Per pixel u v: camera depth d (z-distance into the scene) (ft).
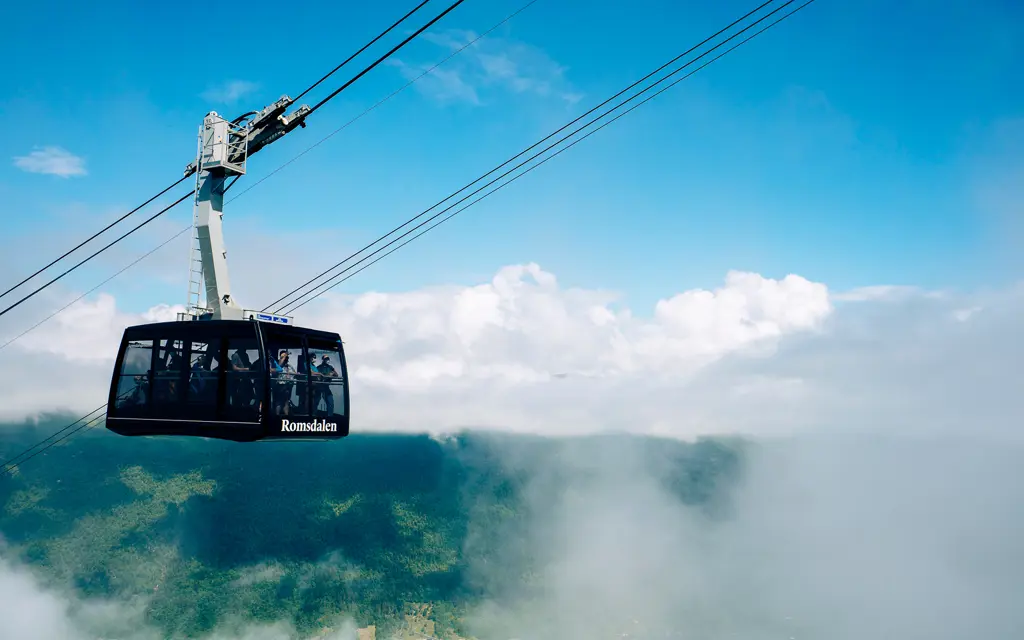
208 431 90.43
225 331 92.02
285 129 105.09
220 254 102.12
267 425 87.61
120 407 96.94
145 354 96.73
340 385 99.19
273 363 90.58
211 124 103.76
